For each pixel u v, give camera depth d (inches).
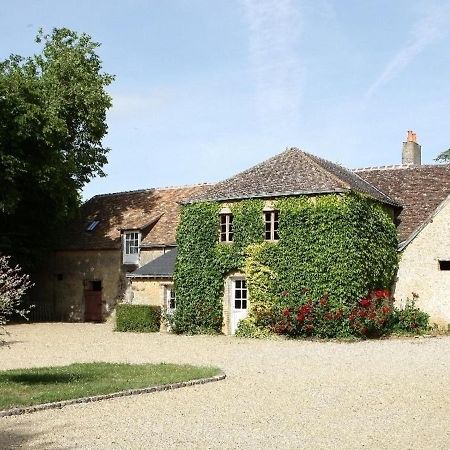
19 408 405.1
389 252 1090.7
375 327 984.3
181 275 1115.9
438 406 438.6
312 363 671.8
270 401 454.3
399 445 334.6
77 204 1510.8
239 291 1079.6
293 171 1087.0
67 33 1483.8
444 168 1262.3
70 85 1429.6
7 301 504.1
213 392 490.6
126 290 1440.7
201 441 339.3
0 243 1408.7
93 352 783.1
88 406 430.9
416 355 743.1
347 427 374.9
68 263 1542.8
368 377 570.3
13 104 1188.5
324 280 985.5
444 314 1085.1
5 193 1241.4
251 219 1058.7
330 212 993.5
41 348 829.2
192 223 1119.0
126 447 325.4
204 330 1077.8
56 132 1268.5
